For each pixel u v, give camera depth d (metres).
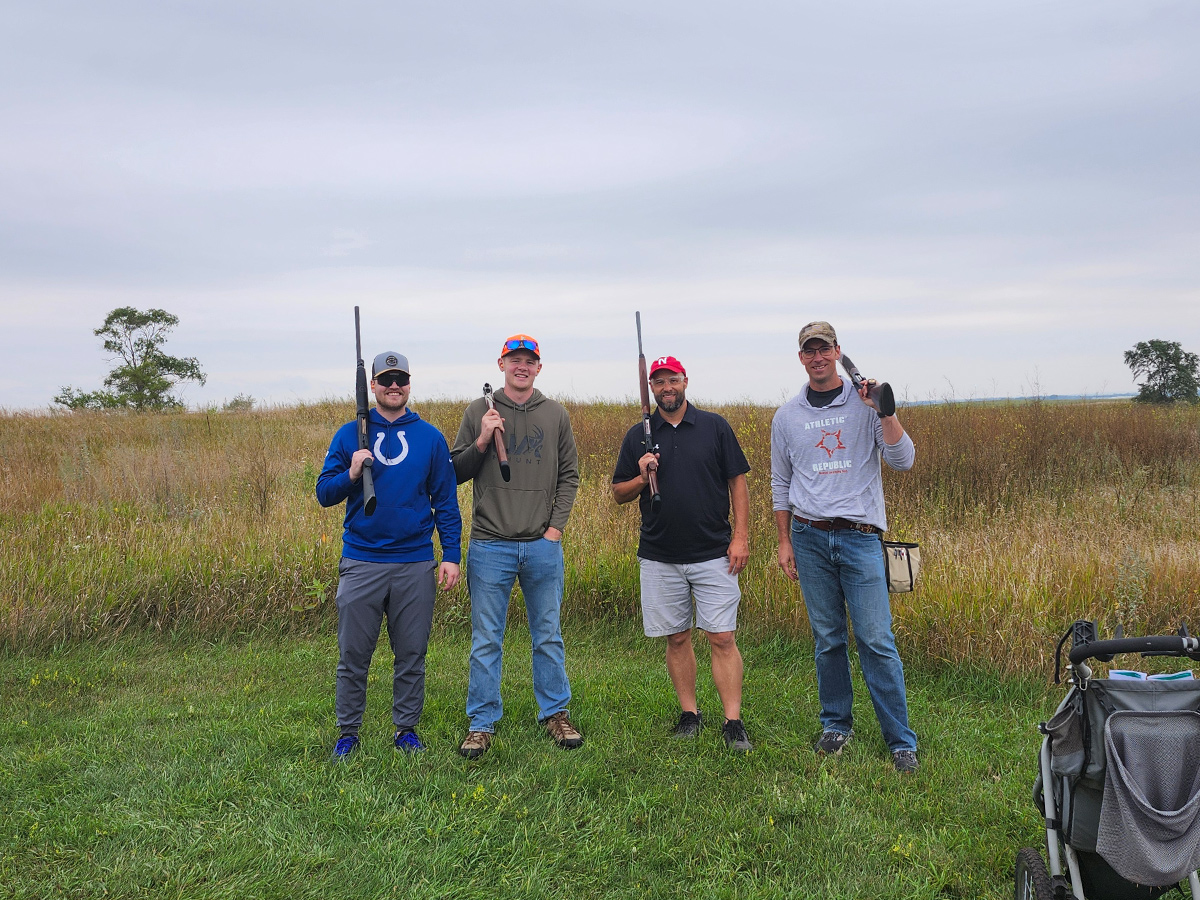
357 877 3.03
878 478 4.24
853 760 4.16
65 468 11.35
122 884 2.93
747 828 3.47
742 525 4.50
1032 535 7.54
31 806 3.53
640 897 2.99
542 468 4.41
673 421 4.49
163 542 7.66
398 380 4.21
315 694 5.23
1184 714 2.34
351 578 4.14
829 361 4.23
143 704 5.02
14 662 5.87
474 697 4.34
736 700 4.42
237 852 3.15
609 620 6.94
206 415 20.75
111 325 56.34
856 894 2.99
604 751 4.22
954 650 5.46
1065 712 2.57
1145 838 2.25
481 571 4.36
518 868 3.12
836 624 4.34
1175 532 7.74
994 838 3.35
